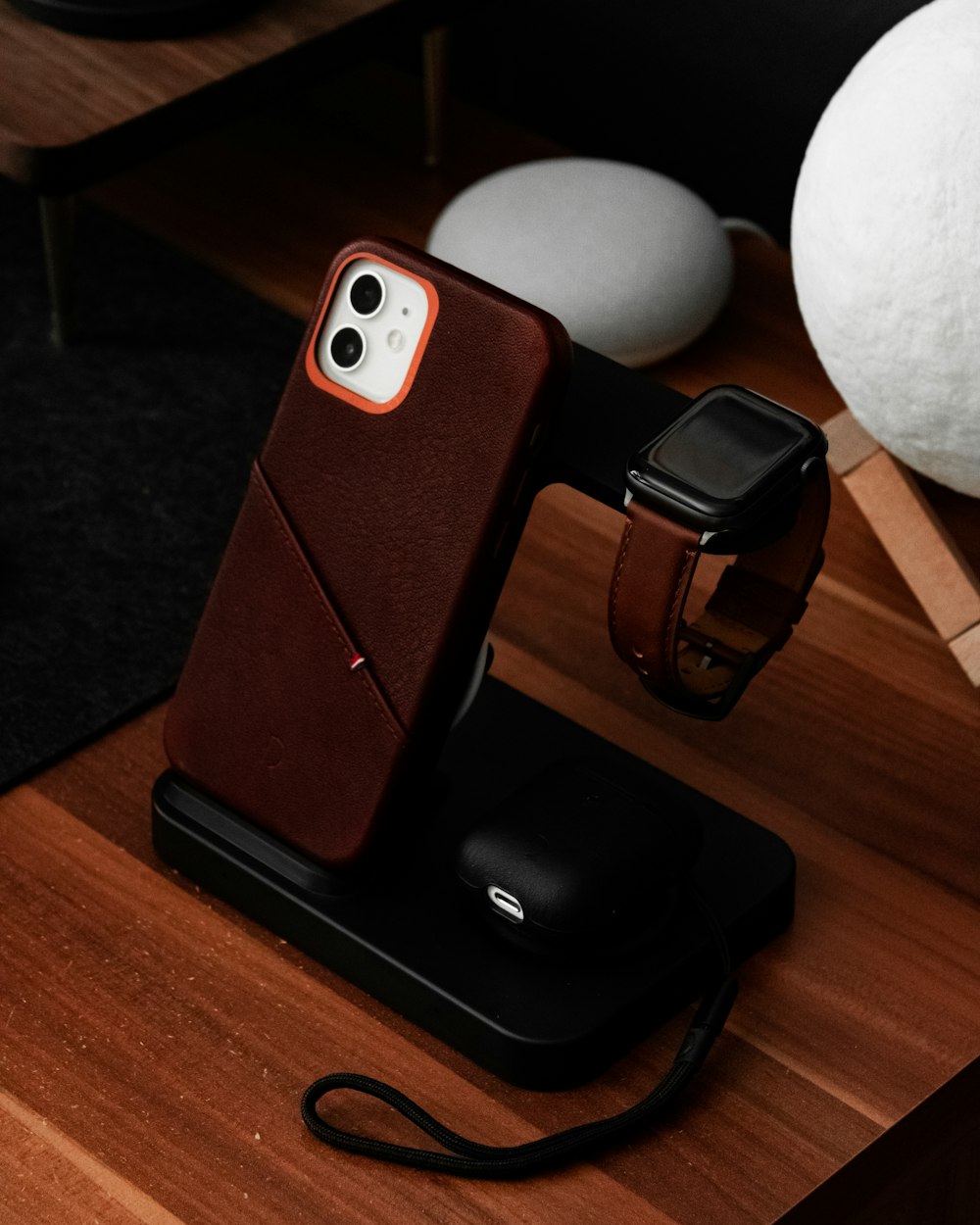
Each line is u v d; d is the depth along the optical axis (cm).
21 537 76
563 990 54
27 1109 53
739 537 48
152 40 88
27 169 81
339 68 91
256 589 56
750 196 100
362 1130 53
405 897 57
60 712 67
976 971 59
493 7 104
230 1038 56
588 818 54
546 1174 52
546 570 75
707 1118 54
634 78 100
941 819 65
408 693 53
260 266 95
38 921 59
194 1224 50
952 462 64
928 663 72
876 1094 55
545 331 49
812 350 89
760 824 63
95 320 91
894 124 60
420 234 96
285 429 54
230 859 58
